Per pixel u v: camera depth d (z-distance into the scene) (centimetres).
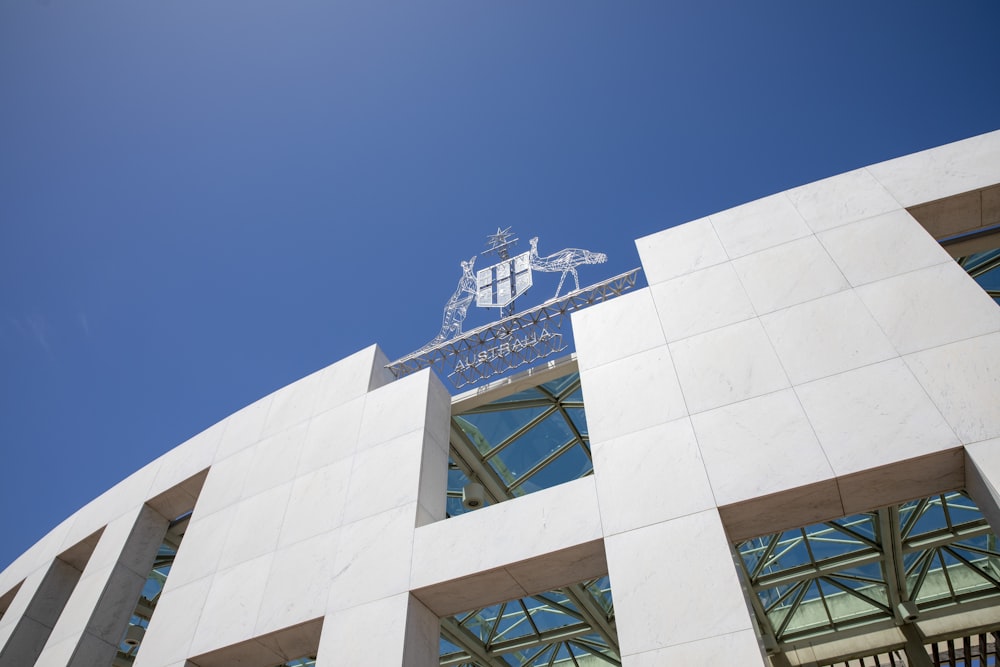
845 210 1459
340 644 1244
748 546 2016
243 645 1377
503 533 1270
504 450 1878
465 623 2183
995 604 2102
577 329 1513
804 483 1084
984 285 1788
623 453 1252
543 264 1800
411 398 1630
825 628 2272
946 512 1925
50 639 1742
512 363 1659
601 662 2516
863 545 2020
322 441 1686
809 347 1252
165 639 1475
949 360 1130
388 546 1356
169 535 2119
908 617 2133
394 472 1487
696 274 1486
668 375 1327
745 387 1244
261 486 1689
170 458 2056
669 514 1138
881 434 1091
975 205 1412
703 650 977
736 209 1581
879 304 1259
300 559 1446
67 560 2147
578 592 1897
